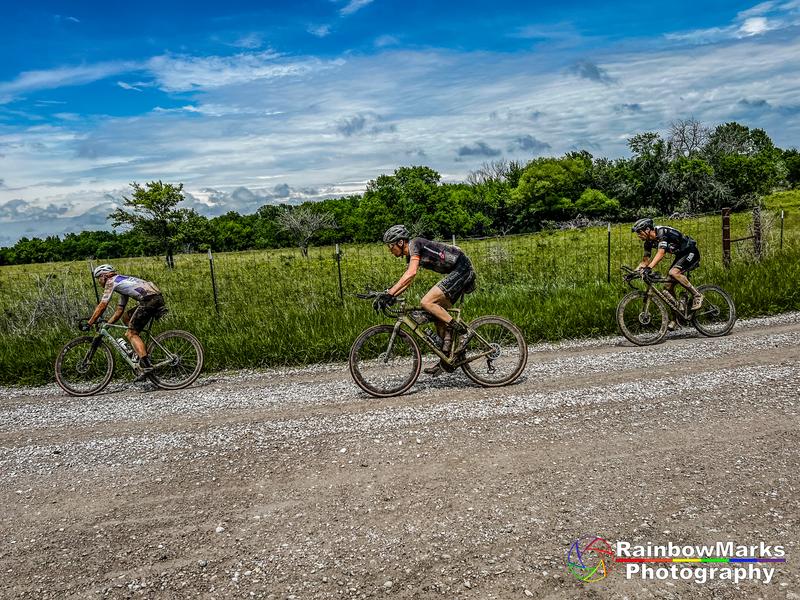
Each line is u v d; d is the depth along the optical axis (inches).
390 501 142.9
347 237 2625.5
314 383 267.9
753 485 138.6
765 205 2026.3
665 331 305.1
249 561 122.8
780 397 195.2
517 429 183.0
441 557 118.8
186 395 266.4
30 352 339.3
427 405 214.8
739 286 381.7
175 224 1211.9
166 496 154.8
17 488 168.1
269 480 159.3
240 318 392.8
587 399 207.0
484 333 245.0
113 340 290.5
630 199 2755.9
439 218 2432.3
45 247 3319.4
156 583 117.7
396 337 241.1
